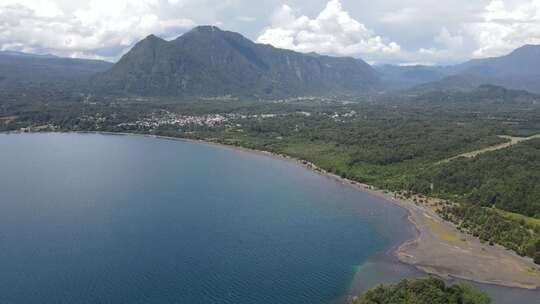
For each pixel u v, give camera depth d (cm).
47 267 18275
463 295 15475
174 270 18388
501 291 17550
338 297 16800
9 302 15775
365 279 18188
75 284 17025
